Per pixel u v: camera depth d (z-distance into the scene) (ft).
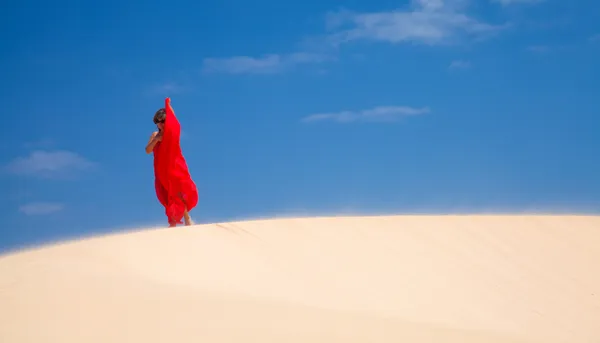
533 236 61.57
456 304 46.73
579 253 60.29
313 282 41.75
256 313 30.04
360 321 31.86
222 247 41.70
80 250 36.17
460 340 32.12
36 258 34.40
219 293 33.24
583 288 54.85
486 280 51.49
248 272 39.58
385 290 44.80
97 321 26.81
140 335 25.99
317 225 50.31
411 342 29.89
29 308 27.50
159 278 34.32
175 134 45.65
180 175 45.70
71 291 29.40
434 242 54.85
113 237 39.22
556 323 48.39
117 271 33.63
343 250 47.70
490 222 61.62
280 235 46.42
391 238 52.80
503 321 46.29
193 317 28.22
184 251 39.22
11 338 24.89
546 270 56.13
